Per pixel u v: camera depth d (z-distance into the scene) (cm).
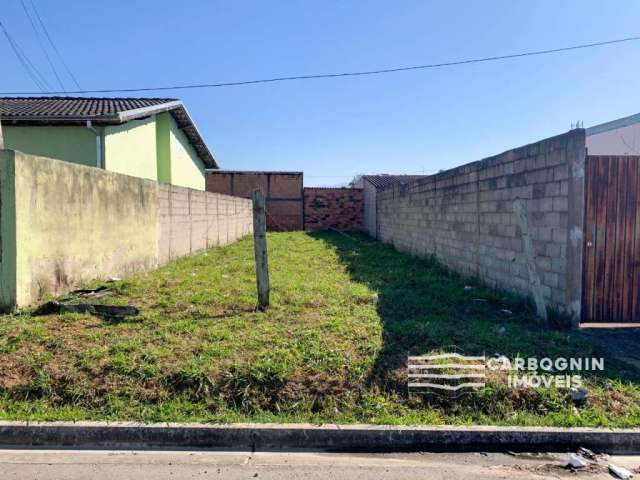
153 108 1185
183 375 357
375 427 309
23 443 305
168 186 1002
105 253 721
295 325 480
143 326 472
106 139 1027
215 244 1413
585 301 512
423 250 1123
